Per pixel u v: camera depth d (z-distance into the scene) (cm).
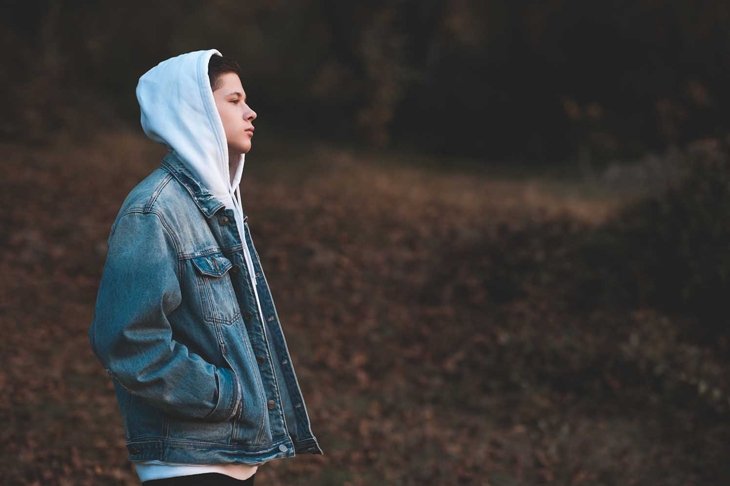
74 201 920
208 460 245
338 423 555
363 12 1534
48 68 1284
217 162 257
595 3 1356
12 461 466
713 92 1319
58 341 637
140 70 1543
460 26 1464
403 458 518
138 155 1198
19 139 1177
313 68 1617
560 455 529
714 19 1298
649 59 1355
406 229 888
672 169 926
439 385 619
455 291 750
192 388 237
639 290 702
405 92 1517
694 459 525
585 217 872
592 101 1406
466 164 1402
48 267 763
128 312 233
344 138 1526
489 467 513
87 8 1448
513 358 642
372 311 728
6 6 1351
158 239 241
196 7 1605
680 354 618
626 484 498
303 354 654
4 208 869
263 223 894
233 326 251
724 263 667
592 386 604
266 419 252
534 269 755
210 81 261
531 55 1428
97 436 507
